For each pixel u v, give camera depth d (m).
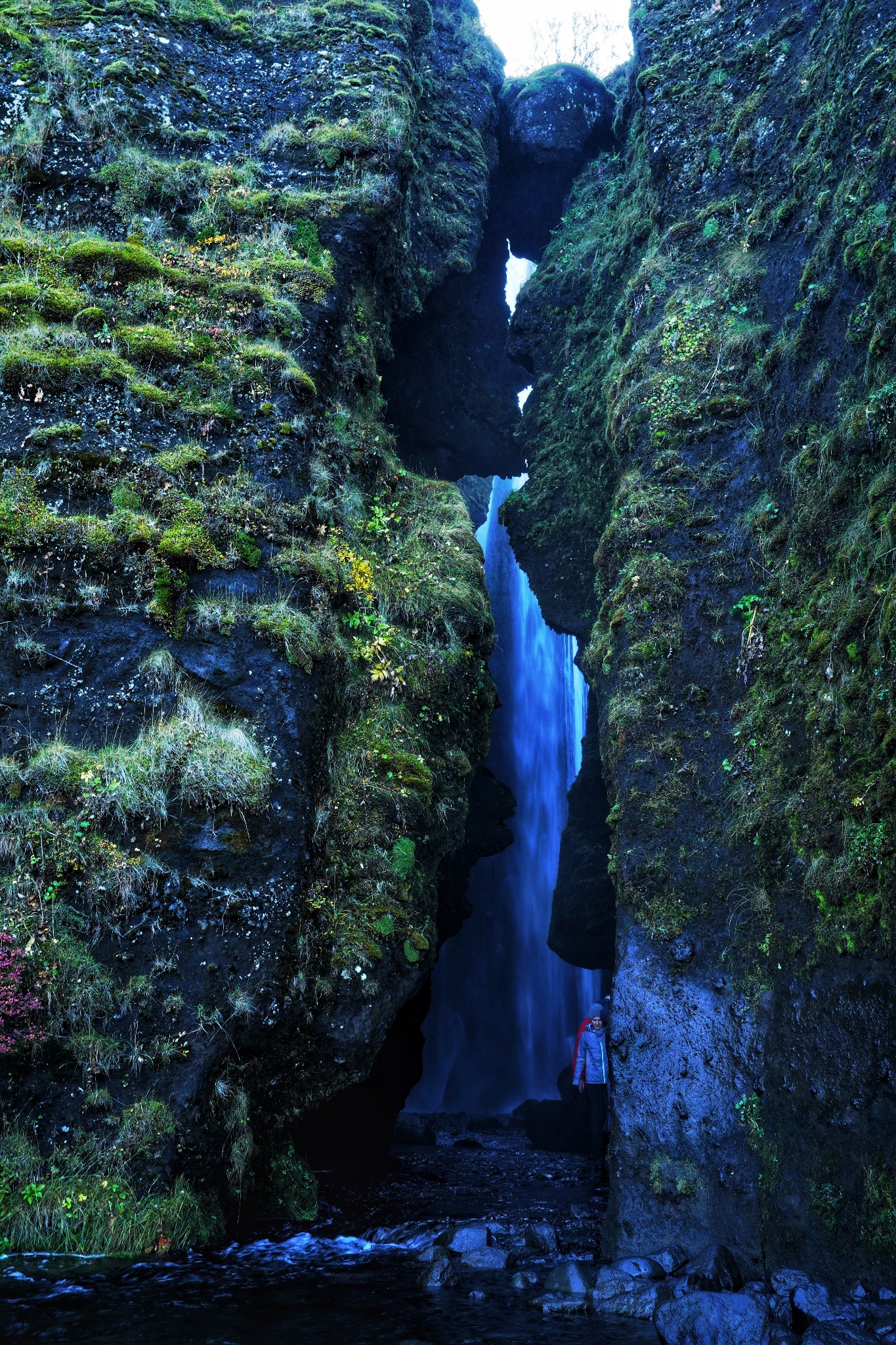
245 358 7.69
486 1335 4.15
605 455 10.82
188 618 6.54
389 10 10.65
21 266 7.40
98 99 8.57
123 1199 5.21
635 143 12.20
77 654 6.25
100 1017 5.50
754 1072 5.85
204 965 5.83
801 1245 4.95
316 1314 4.33
